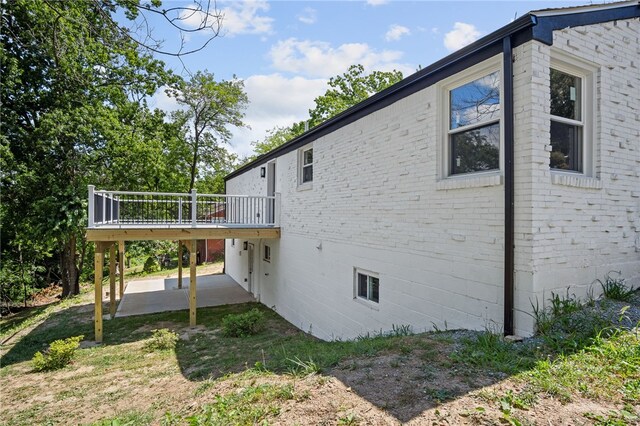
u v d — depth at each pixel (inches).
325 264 322.0
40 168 500.4
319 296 331.9
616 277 177.6
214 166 983.0
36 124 518.3
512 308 151.9
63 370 245.6
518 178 151.9
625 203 183.5
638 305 163.2
